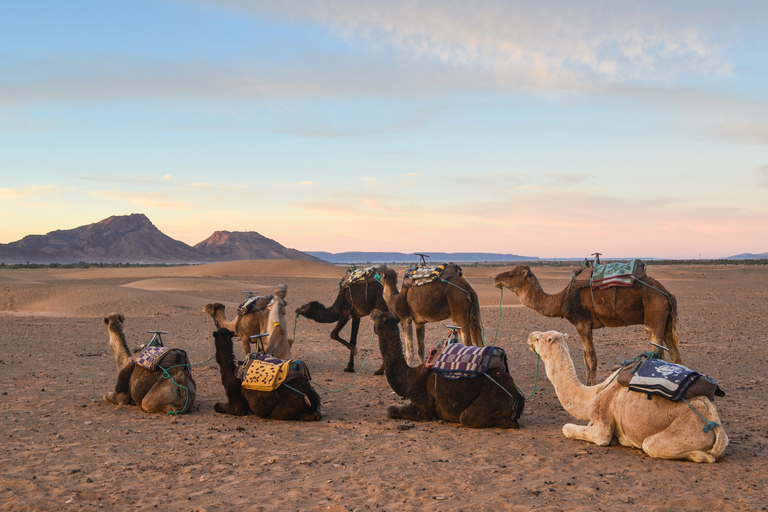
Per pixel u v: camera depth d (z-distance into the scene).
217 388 11.33
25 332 20.22
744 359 14.07
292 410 8.51
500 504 5.33
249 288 44.81
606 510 5.14
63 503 5.38
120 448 7.15
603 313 9.93
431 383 8.40
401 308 12.57
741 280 59.00
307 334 20.47
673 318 9.53
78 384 11.39
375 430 8.05
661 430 6.55
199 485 5.89
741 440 7.36
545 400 10.11
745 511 5.11
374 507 5.29
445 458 6.72
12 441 7.42
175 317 26.06
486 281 53.53
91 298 30.61
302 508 5.29
